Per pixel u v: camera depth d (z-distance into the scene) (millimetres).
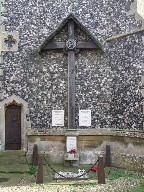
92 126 11250
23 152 11211
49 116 11320
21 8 11492
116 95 11133
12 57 11398
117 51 11211
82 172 9812
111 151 11117
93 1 11508
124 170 10422
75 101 11289
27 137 11289
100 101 11273
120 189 8203
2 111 11242
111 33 11336
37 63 11398
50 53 11422
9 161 10930
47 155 11242
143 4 11383
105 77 11297
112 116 11164
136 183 8766
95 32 11422
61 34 11391
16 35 11422
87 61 11375
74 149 11039
